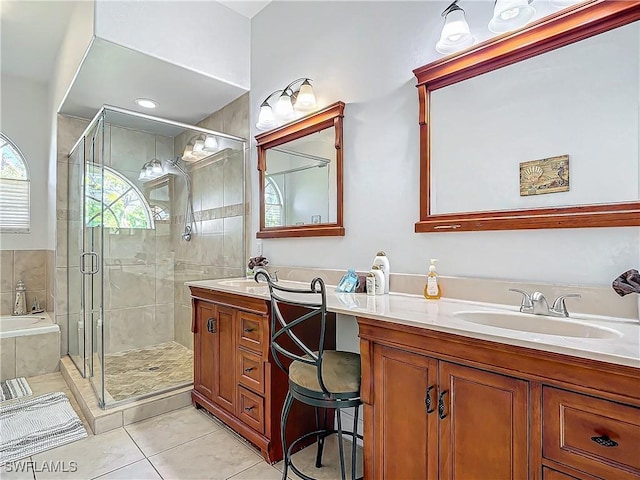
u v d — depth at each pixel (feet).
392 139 6.51
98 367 8.26
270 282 5.59
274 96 9.00
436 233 5.89
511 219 5.01
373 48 6.84
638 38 4.13
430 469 3.98
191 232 11.23
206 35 8.86
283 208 8.68
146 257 10.81
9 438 6.80
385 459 4.44
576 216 4.48
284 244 8.70
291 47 8.58
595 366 2.84
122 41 7.42
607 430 2.81
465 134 5.53
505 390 3.40
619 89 4.25
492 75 5.27
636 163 4.14
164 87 9.41
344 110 7.32
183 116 11.52
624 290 3.89
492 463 3.49
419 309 4.79
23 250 12.19
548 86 4.76
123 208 10.14
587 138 4.47
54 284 11.01
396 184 6.44
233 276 10.02
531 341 3.17
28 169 12.41
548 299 4.70
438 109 5.83
